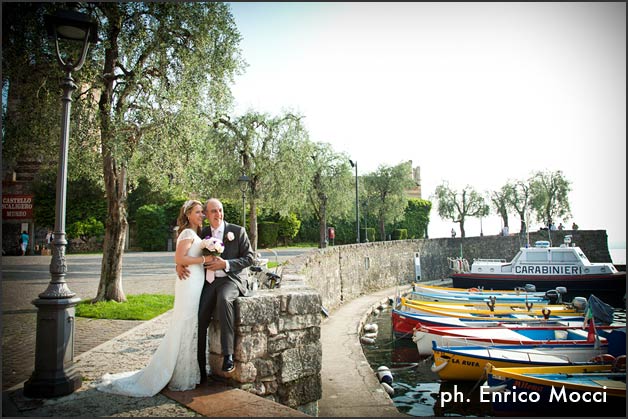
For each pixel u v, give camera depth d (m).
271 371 4.89
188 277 4.49
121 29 10.67
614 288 23.33
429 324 13.30
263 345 4.81
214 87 11.82
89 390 4.49
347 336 12.31
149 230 38.06
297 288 5.66
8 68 9.54
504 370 7.68
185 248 4.48
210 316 4.63
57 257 4.54
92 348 6.75
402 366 11.48
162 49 10.61
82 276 18.14
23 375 5.36
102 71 11.02
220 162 21.45
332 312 17.75
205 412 3.82
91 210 36.25
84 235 35.84
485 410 8.30
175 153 11.18
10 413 3.84
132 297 11.84
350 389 7.42
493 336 11.01
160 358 4.43
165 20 10.52
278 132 23.02
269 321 4.88
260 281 8.89
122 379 4.59
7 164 11.18
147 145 11.02
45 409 3.94
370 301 21.39
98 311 9.86
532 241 41.31
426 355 11.66
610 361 8.35
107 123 10.66
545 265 25.05
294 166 22.97
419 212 52.16
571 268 24.58
